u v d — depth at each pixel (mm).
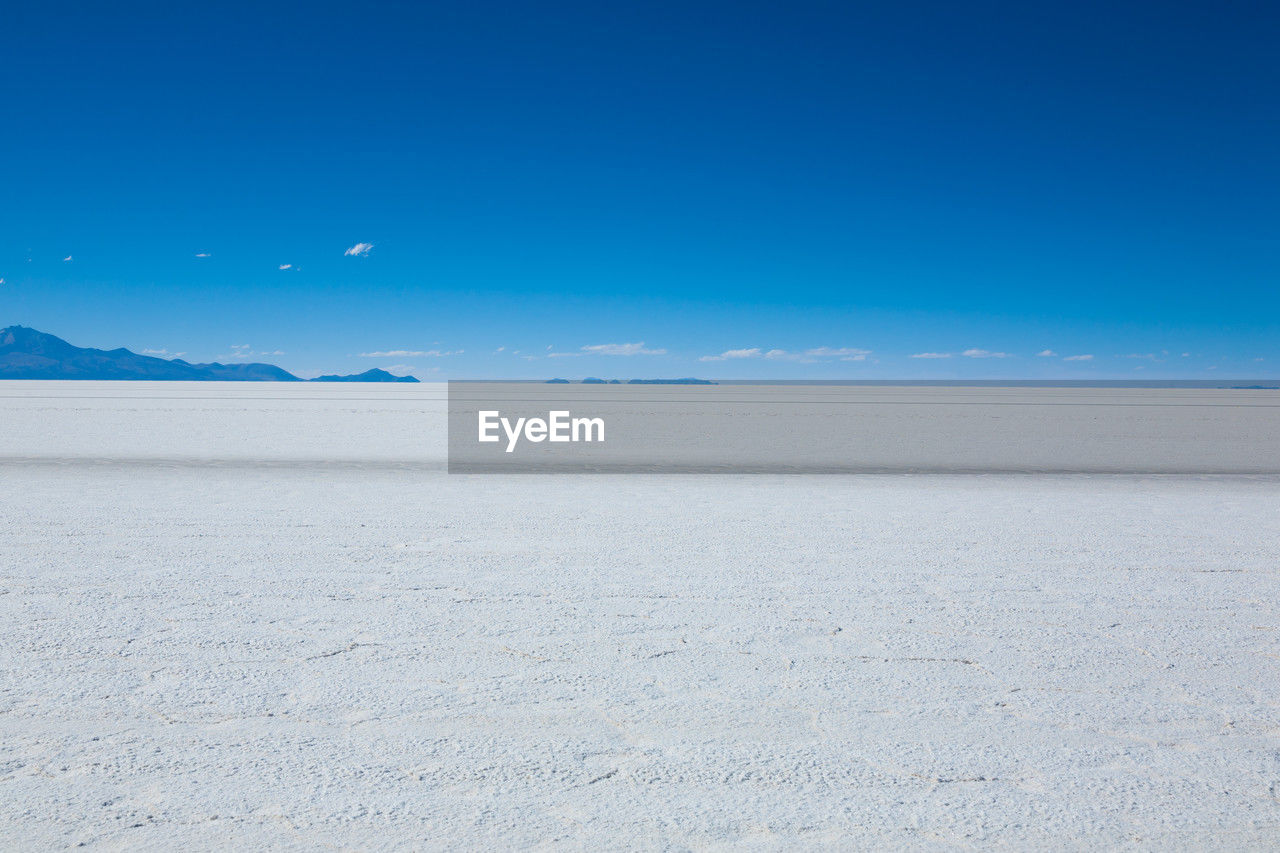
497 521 6809
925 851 2109
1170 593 4648
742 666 3418
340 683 3162
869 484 9664
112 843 2076
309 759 2547
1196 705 3061
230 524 6492
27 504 7379
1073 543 6078
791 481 9891
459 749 2633
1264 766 2590
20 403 28891
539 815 2246
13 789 2342
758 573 5039
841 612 4211
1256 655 3611
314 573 4906
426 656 3480
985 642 3760
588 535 6227
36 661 3352
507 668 3354
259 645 3584
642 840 2131
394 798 2322
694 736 2754
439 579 4801
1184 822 2264
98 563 5094
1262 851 2131
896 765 2566
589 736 2742
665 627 3930
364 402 34156
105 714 2852
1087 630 3947
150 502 7559
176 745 2629
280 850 2061
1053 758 2631
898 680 3279
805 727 2836
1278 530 6676
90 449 13055
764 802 2336
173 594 4387
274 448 13602
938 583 4836
